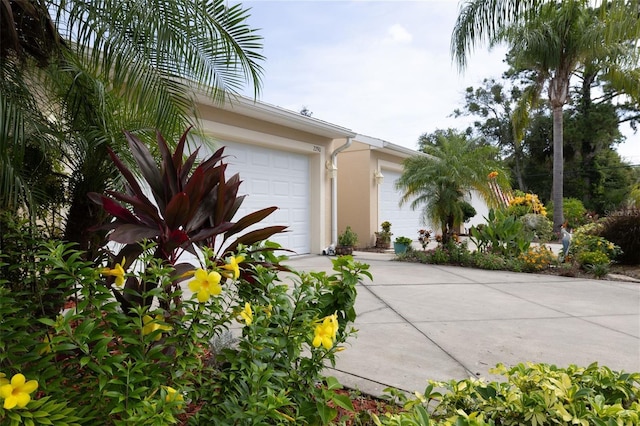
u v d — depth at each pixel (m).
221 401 1.51
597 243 8.38
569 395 1.55
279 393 1.40
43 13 2.44
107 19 2.43
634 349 3.23
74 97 2.78
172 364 1.41
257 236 1.84
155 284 1.58
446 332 3.64
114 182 2.78
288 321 1.64
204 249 1.52
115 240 1.47
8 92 2.26
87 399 1.31
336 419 1.91
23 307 1.59
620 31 4.98
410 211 14.04
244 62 3.12
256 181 8.10
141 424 1.12
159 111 2.76
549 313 4.43
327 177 9.90
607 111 22.58
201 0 2.74
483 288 5.90
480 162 9.43
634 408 1.54
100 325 1.38
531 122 24.72
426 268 7.97
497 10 5.97
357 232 11.73
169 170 1.80
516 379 1.77
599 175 24.66
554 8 6.19
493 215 9.16
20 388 1.05
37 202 2.51
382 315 4.22
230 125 7.21
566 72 13.93
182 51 2.62
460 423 1.42
